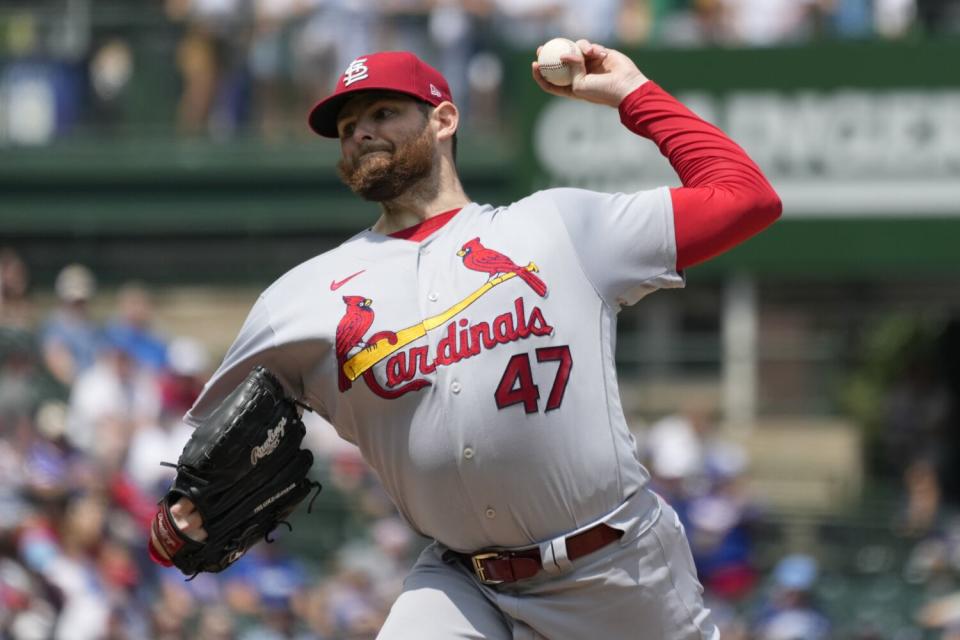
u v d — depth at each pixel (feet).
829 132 156.87
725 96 158.20
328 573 133.18
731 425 173.88
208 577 120.26
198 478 44.65
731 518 133.80
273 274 178.70
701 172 45.83
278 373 46.42
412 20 163.32
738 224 45.01
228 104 175.73
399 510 47.03
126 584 113.39
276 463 45.65
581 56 47.65
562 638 44.93
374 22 164.96
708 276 163.12
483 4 162.81
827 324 174.40
